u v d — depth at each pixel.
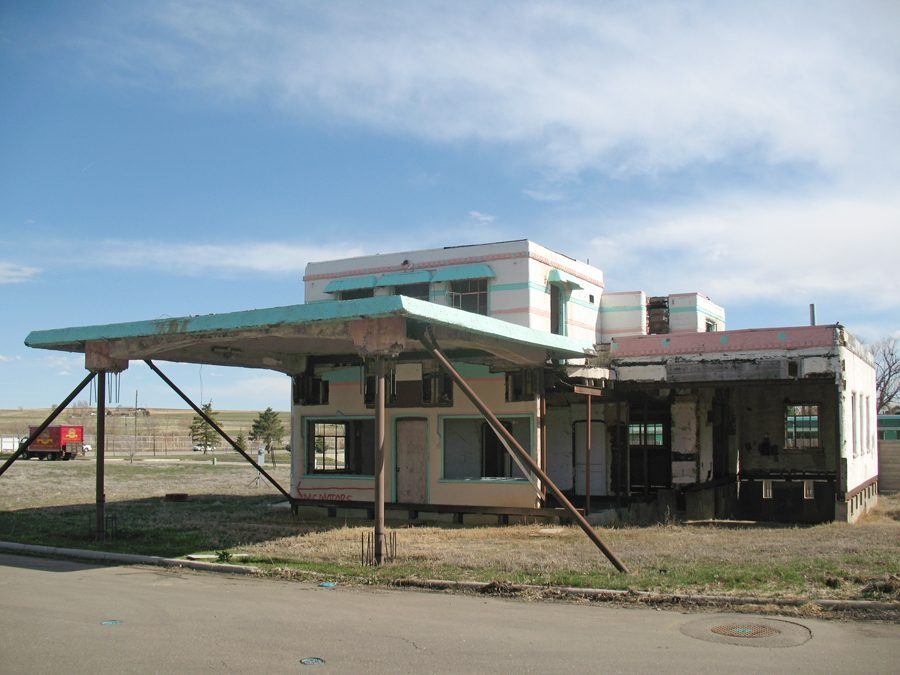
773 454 24.00
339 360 20.70
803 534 15.59
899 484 28.88
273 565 12.32
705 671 6.77
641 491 22.38
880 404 52.53
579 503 20.62
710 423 21.50
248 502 24.09
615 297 25.75
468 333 14.79
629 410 22.48
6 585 11.12
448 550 13.48
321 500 20.36
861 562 11.51
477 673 6.79
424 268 22.45
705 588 9.91
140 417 104.88
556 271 22.27
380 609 9.37
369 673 6.82
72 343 16.59
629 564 11.76
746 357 18.92
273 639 7.96
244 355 19.31
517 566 11.67
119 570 12.47
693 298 26.98
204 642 7.87
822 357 18.44
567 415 22.61
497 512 18.22
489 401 18.77
